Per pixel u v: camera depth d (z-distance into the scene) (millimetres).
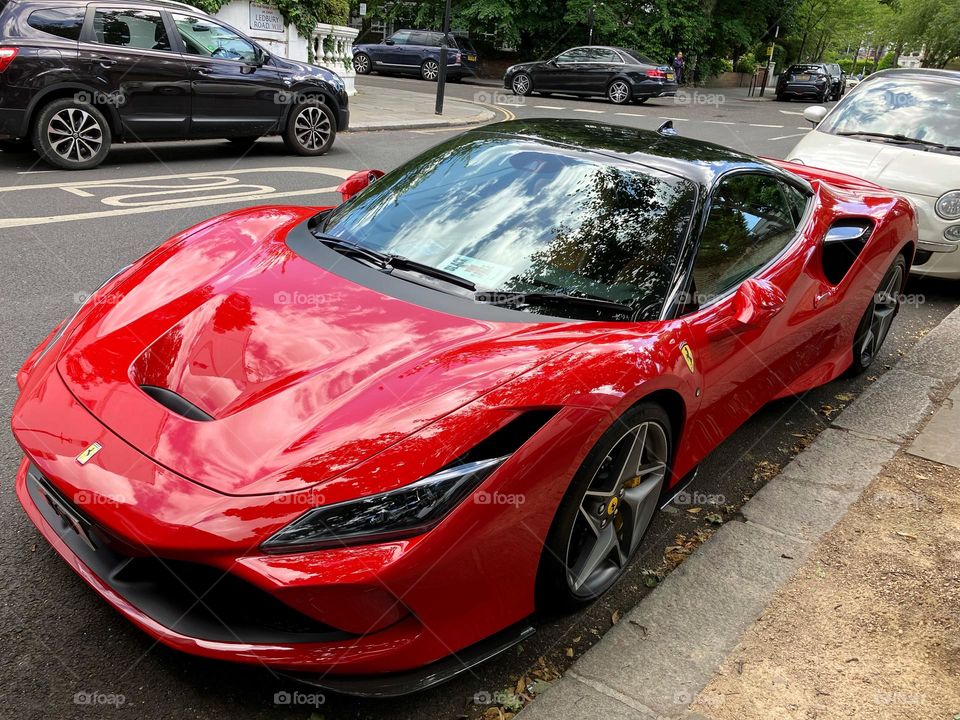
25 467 2555
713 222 2961
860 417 4008
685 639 2381
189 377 2213
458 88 24125
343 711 2062
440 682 2008
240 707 2041
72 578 2430
